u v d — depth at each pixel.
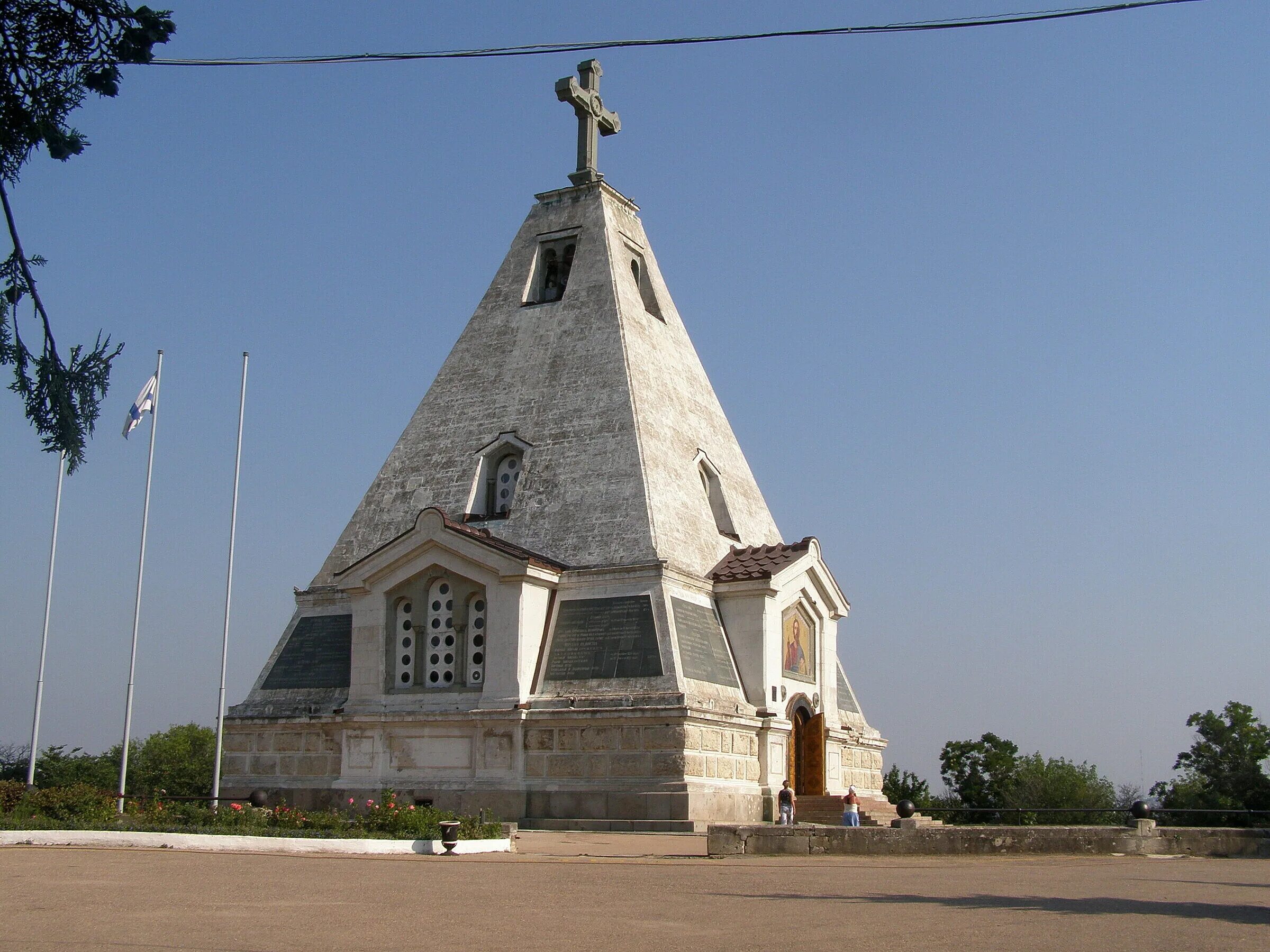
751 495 70.81
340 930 21.23
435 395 68.06
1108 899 27.61
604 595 57.69
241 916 22.81
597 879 31.06
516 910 24.31
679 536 60.50
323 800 59.00
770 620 60.12
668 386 66.81
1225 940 21.19
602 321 65.75
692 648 56.84
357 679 59.88
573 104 72.94
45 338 20.00
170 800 49.59
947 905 25.97
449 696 58.12
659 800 52.72
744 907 25.36
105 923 21.48
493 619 57.38
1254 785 84.06
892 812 66.50
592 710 54.56
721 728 55.81
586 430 62.59
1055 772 110.25
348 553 64.88
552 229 71.00
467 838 41.66
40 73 19.86
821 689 64.75
